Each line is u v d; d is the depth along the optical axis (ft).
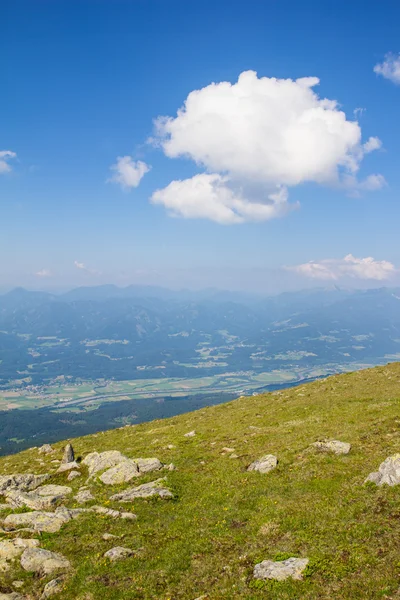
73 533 88.99
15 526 94.02
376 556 66.69
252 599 61.87
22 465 162.81
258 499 95.81
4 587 71.97
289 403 196.65
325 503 87.40
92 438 204.64
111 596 67.51
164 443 156.87
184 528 87.92
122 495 105.91
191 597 65.62
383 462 94.79
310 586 62.34
